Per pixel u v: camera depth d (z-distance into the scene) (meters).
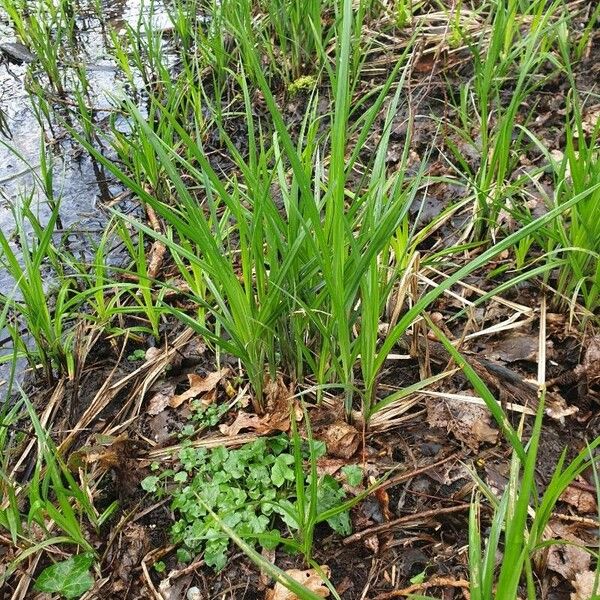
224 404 0.73
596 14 1.11
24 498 0.66
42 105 1.24
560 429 0.66
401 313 0.79
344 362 0.63
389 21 1.42
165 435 0.72
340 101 0.49
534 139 0.83
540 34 1.05
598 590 0.53
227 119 1.25
